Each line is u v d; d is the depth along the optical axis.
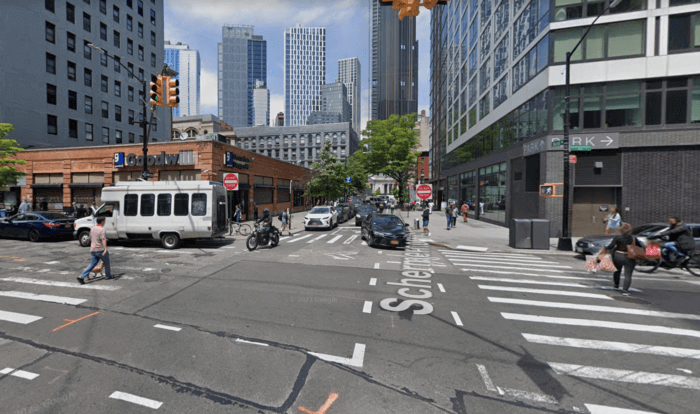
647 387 3.61
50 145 33.06
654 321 5.61
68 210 25.25
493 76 25.09
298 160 93.88
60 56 33.88
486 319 5.61
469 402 3.29
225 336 4.79
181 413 3.08
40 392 3.39
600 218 16.80
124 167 24.16
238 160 25.66
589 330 5.19
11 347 4.40
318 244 14.39
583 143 16.45
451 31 40.59
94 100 37.28
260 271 9.01
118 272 8.82
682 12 15.09
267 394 3.39
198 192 12.84
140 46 43.50
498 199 24.14
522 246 13.60
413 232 19.45
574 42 16.59
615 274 7.61
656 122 15.69
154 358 4.12
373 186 115.69
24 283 7.64
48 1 32.84
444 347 4.52
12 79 30.28
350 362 4.07
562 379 3.76
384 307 6.14
